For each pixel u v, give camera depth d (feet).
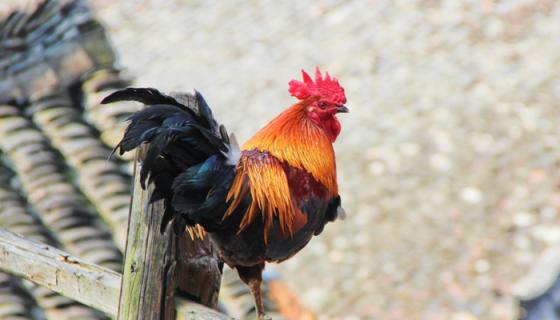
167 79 106.22
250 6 116.47
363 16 110.73
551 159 86.79
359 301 75.77
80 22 52.03
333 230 83.20
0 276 42.70
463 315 73.41
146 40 113.50
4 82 50.85
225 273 47.37
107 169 48.88
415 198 85.10
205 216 29.94
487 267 76.95
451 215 82.69
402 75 100.68
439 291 75.66
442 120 93.40
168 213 28.84
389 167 88.89
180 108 29.12
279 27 112.06
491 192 84.43
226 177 30.45
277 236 31.91
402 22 108.27
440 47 103.71
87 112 51.39
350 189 87.10
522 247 78.18
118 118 50.55
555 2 108.06
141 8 119.14
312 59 105.40
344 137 93.86
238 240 31.50
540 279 74.95
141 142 27.20
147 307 28.86
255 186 31.35
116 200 47.50
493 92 96.02
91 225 46.42
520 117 92.38
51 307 42.27
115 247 45.75
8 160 49.14
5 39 51.47
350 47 106.42
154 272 28.84
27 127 50.21
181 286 29.94
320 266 79.71
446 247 79.56
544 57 100.22
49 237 45.37
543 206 81.87
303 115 33.99
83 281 30.83
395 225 82.64
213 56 109.09
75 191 48.01
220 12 116.06
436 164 88.33
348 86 100.83
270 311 46.44
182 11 117.50
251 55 107.86
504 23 105.50
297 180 32.48
